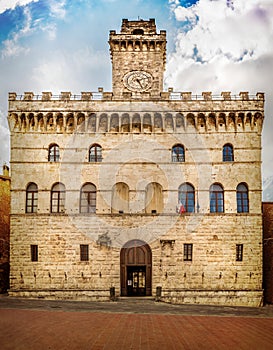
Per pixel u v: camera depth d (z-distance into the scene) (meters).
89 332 29.55
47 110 60.00
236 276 57.28
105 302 53.12
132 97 64.94
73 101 60.19
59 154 60.16
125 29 70.50
